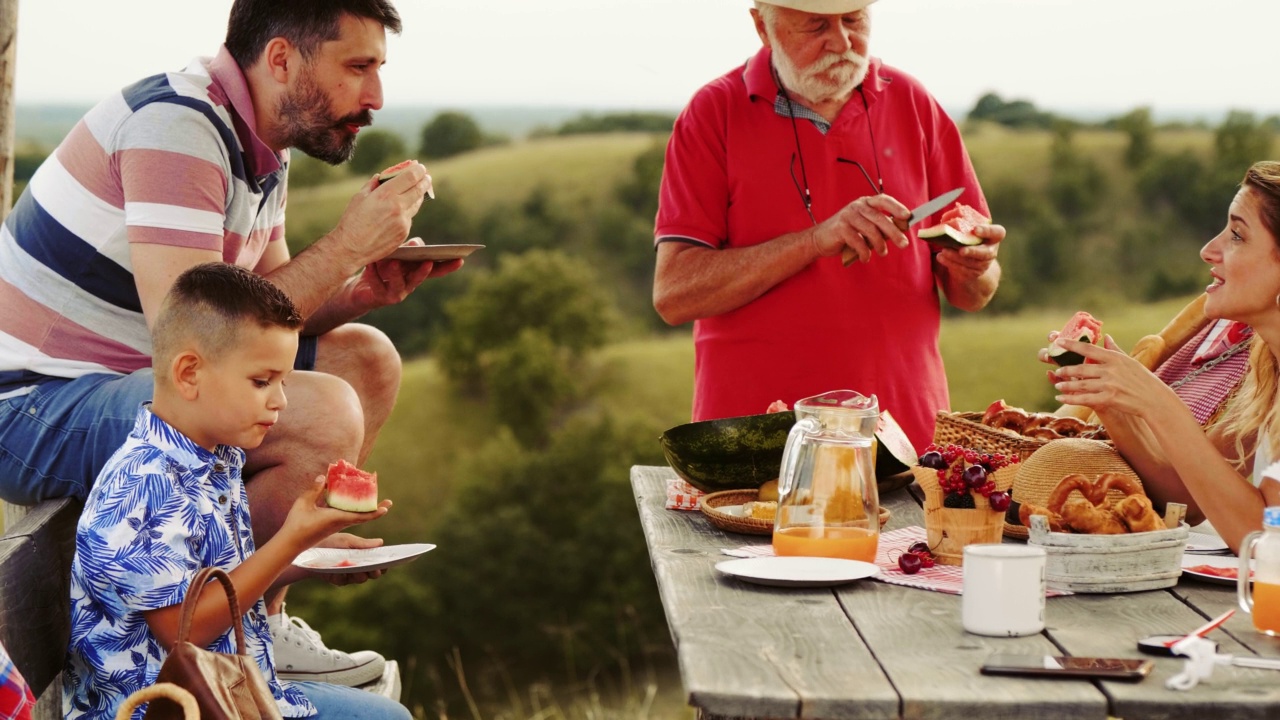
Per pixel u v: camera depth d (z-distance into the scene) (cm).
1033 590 193
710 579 225
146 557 229
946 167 412
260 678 209
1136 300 4056
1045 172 4269
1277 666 176
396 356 363
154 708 198
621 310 4409
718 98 397
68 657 258
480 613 3400
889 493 307
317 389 296
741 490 288
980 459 245
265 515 294
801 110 392
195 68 307
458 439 3941
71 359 293
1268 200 247
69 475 282
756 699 162
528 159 4825
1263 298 249
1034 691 166
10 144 398
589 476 3691
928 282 402
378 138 4969
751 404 388
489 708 3167
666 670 3269
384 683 340
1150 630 196
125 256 291
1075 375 244
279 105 307
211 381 239
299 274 302
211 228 290
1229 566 233
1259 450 253
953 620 200
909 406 390
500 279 4188
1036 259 4094
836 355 383
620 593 3456
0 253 303
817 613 203
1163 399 238
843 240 348
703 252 388
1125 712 163
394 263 344
